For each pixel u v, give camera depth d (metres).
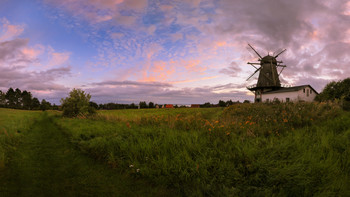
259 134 6.80
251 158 4.18
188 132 7.48
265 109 13.62
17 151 6.84
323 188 3.02
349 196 2.80
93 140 7.30
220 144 5.53
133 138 6.79
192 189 3.42
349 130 6.20
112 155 5.20
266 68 45.66
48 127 14.72
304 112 9.92
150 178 3.97
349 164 3.82
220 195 3.09
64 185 3.82
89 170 4.68
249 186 3.31
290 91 34.50
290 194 3.06
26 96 124.44
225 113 17.05
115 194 3.42
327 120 8.62
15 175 4.41
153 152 5.03
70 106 24.83
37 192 3.49
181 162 4.25
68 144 7.80
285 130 7.30
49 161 5.56
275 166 3.84
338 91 28.50
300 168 3.57
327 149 4.67
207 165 4.06
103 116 18.31
